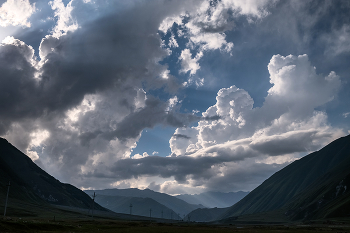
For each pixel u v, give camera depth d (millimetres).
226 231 130375
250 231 135000
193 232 114750
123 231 113500
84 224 145125
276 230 149125
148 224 183500
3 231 96938
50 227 112500
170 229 134125
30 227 107375
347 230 145875
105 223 168000
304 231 137375
